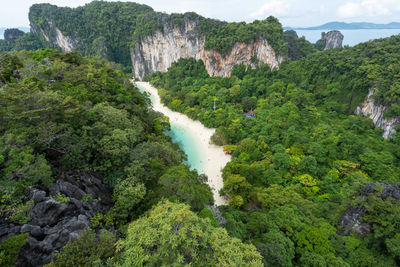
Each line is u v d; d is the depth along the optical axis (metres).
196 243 10.99
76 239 13.43
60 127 18.78
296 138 46.56
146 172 23.20
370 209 24.33
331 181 36.06
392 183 27.91
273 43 86.31
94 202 18.89
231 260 11.00
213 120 61.09
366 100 60.44
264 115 58.12
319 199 32.41
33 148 16.98
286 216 24.83
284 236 22.12
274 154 41.34
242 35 86.19
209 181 40.09
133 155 23.72
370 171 39.94
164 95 77.31
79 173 19.77
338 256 21.17
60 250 13.69
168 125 51.28
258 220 24.86
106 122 25.19
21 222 13.23
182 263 10.38
